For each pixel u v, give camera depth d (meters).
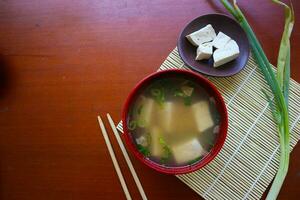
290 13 0.32
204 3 0.35
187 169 0.30
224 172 0.32
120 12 0.35
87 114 0.34
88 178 0.33
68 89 0.34
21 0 0.36
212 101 0.32
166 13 0.35
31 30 0.35
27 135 0.34
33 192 0.33
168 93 0.33
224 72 0.33
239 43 0.34
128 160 0.33
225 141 0.33
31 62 0.35
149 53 0.34
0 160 0.34
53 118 0.34
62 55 0.35
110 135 0.33
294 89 0.33
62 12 0.35
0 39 0.35
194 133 0.32
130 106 0.32
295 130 0.33
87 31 0.35
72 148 0.33
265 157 0.33
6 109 0.34
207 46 0.33
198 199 0.32
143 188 0.33
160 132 0.32
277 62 0.34
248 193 0.32
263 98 0.33
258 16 0.35
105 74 0.34
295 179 0.32
